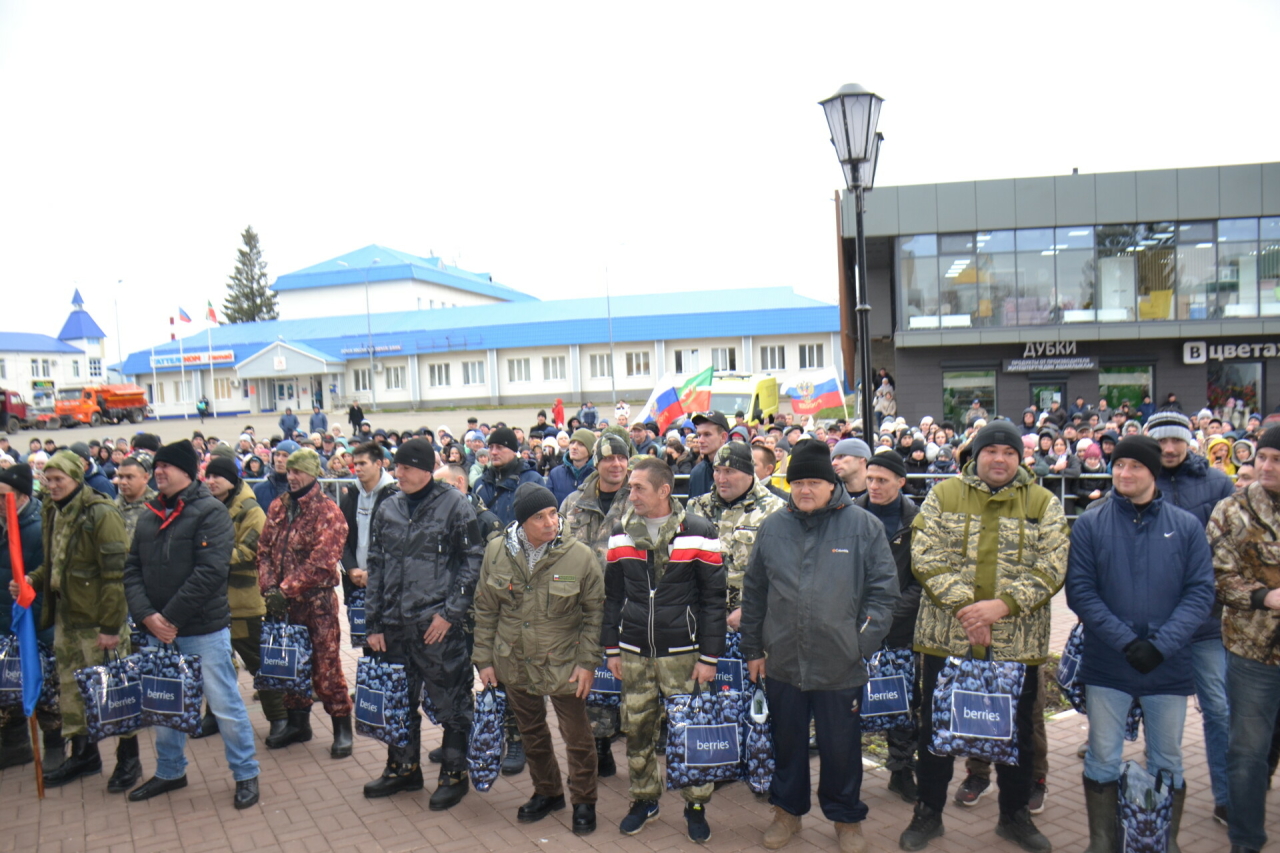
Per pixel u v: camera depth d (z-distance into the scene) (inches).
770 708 160.4
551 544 167.0
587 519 209.8
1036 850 152.3
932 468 463.5
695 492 243.1
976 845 156.5
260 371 2007.9
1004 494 153.1
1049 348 885.8
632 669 165.9
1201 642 166.9
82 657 201.3
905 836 156.3
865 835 162.4
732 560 189.8
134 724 184.2
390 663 187.8
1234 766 144.6
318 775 200.5
